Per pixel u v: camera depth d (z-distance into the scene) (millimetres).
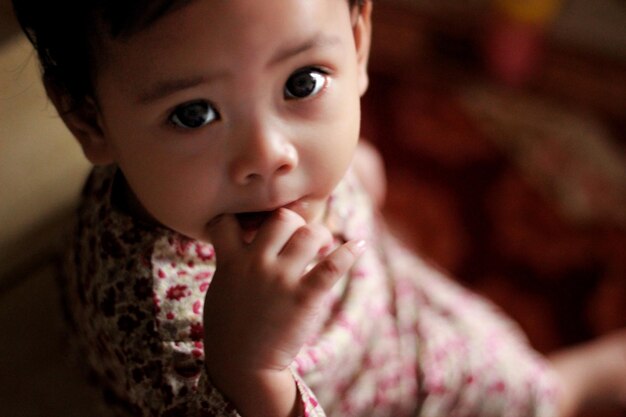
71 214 917
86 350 881
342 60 628
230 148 618
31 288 936
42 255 932
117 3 567
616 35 1604
